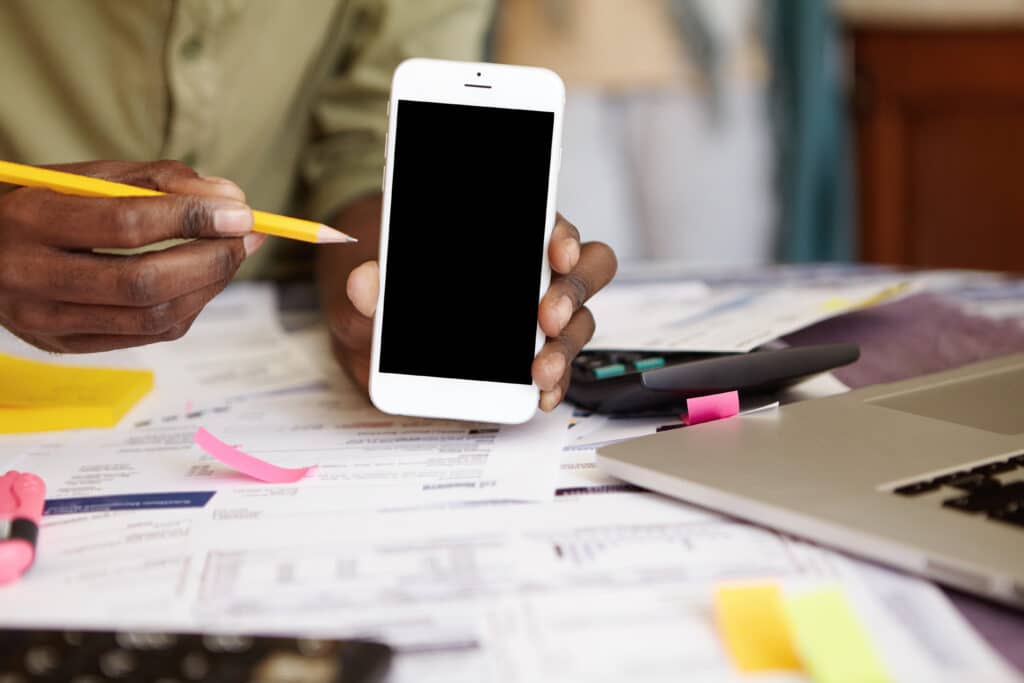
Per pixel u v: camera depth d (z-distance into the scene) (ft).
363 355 2.21
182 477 1.77
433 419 2.08
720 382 2.01
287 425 2.07
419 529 1.52
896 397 1.93
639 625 1.23
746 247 6.02
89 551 1.48
